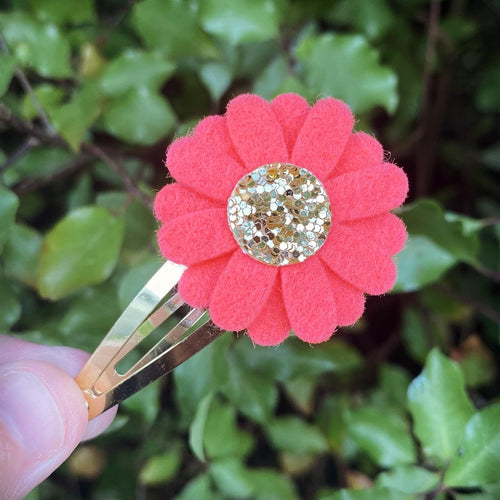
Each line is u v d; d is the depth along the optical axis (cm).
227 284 10
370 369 21
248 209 10
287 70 17
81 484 22
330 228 10
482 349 20
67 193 23
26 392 11
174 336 12
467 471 13
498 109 21
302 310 10
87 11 18
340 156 11
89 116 16
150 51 18
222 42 18
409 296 20
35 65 16
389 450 15
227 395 17
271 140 11
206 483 17
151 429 20
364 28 19
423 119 20
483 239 21
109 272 16
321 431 19
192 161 11
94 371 12
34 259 17
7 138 21
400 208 16
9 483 11
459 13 21
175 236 10
